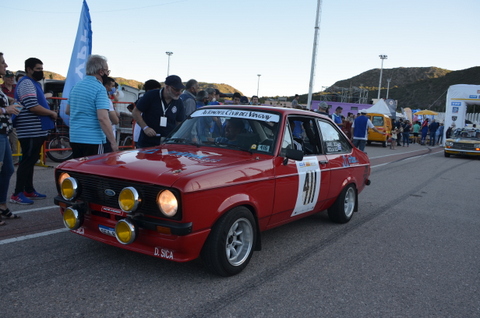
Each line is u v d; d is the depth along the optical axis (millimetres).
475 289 3578
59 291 2998
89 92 4957
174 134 4508
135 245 3258
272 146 4004
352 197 5684
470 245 4918
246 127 4203
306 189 4395
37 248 3852
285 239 4727
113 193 3219
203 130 4352
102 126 4969
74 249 3889
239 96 10656
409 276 3797
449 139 19219
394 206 7000
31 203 5477
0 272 3264
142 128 5227
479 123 32500
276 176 3844
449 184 9961
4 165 4477
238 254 3553
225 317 2771
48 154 9250
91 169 3371
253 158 3816
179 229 2955
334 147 5219
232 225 3352
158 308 2828
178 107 5438
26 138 5320
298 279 3547
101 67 5035
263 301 3061
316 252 4320
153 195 3027
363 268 3930
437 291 3486
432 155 19734
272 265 3855
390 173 11539
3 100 4312
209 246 3260
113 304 2848
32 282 3119
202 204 3057
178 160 3510
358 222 5746
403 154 19281
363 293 3344
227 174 3303
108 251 3885
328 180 4875
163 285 3209
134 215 3076
